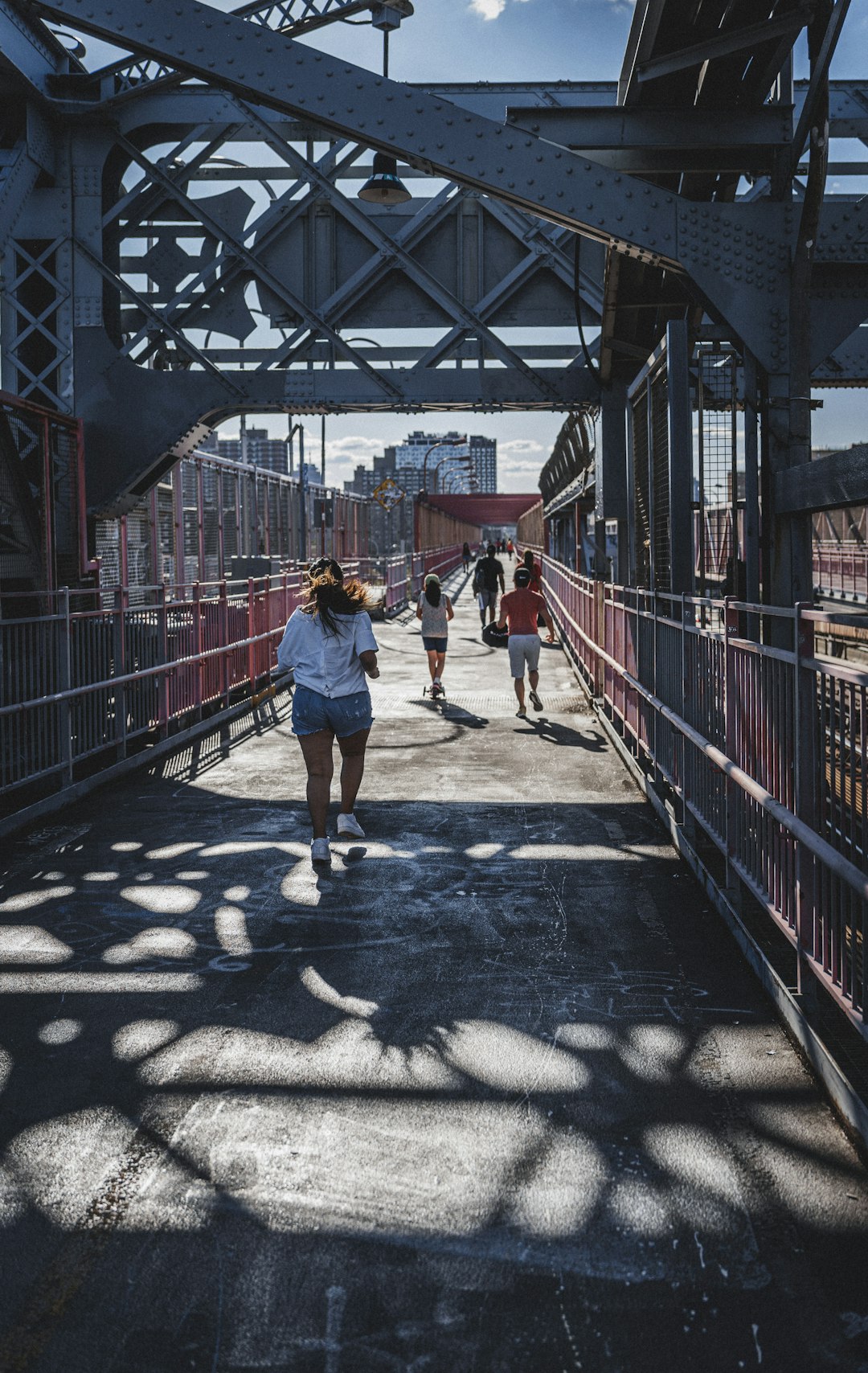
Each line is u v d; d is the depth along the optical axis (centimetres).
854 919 356
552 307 1636
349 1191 326
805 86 1611
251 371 1598
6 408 1138
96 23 830
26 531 1175
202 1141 357
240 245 1625
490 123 811
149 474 1648
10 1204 320
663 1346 259
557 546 3922
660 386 934
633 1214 313
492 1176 334
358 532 4406
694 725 704
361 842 775
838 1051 414
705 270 799
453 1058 421
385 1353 256
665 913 606
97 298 1577
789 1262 291
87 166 1570
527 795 934
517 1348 258
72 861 729
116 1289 281
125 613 1062
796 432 796
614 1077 403
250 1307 273
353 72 819
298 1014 466
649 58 820
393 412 1677
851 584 2966
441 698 1584
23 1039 440
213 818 860
